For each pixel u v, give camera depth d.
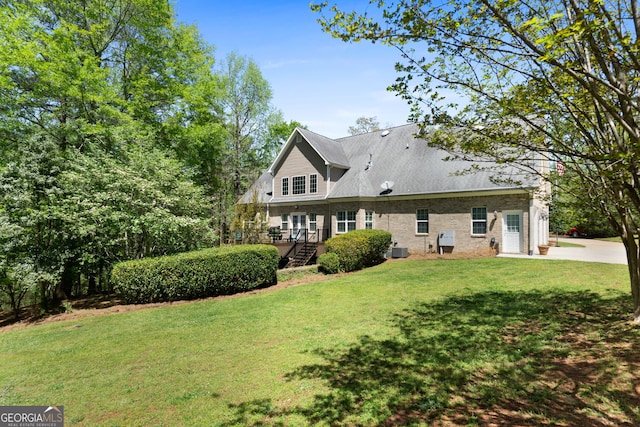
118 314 9.75
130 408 4.28
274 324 7.58
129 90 14.79
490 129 4.78
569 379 4.12
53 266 10.55
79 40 13.91
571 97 4.49
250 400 4.25
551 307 7.10
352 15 3.67
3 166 10.71
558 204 6.07
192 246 13.80
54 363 6.02
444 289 9.67
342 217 20.33
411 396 4.03
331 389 4.36
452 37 3.66
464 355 5.09
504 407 3.65
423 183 18.05
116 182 11.16
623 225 5.68
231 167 28.92
